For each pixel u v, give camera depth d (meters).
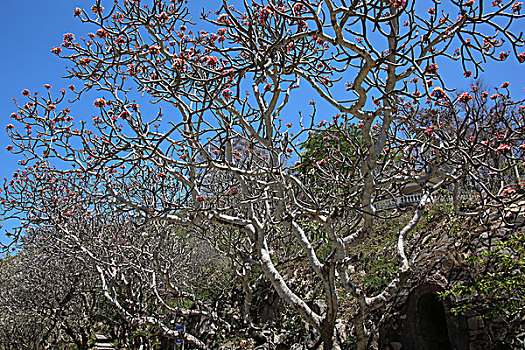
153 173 7.72
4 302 15.37
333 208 5.66
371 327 8.24
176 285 12.95
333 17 3.89
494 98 6.27
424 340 7.34
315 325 5.95
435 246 8.23
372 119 5.07
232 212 8.68
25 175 8.28
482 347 6.25
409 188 10.02
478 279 6.53
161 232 10.84
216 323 9.02
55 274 14.98
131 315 9.46
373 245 10.21
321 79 5.63
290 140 6.44
